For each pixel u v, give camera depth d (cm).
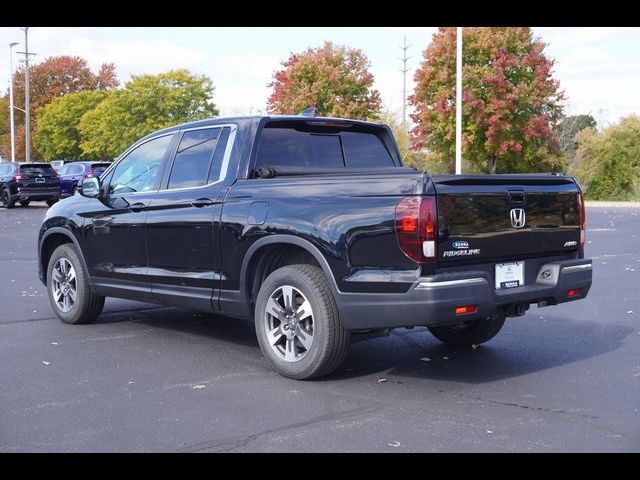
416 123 3372
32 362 598
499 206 520
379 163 674
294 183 548
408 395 509
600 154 3894
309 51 3469
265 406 484
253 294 584
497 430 437
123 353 630
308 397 504
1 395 508
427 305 476
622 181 3881
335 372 571
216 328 735
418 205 477
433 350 646
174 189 643
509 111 3058
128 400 496
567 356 623
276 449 407
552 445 413
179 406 484
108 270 701
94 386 530
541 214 551
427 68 3212
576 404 488
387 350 647
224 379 550
